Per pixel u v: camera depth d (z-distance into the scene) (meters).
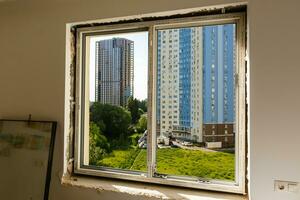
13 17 2.72
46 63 2.59
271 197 1.90
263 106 1.93
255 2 1.96
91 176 2.59
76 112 2.61
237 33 2.19
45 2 2.58
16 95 2.69
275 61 1.91
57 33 2.55
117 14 2.35
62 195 2.47
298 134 1.85
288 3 1.90
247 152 2.08
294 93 1.87
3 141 2.64
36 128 2.55
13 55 2.71
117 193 2.29
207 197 2.11
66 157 2.54
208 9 2.16
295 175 1.85
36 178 2.46
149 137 2.39
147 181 2.39
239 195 2.14
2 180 2.58
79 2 2.48
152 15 2.30
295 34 1.88
